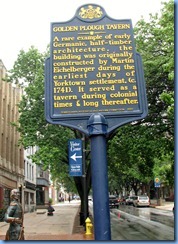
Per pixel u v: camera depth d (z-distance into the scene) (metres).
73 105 11.33
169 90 20.45
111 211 37.69
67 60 11.62
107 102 11.36
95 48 11.75
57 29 11.87
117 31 11.95
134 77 11.56
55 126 23.27
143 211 36.78
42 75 23.39
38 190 58.75
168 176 32.66
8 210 9.86
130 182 65.06
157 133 22.36
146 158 25.69
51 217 32.28
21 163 42.06
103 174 10.93
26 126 23.48
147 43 20.00
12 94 38.28
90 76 11.52
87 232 16.58
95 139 11.12
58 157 23.81
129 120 11.28
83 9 12.09
